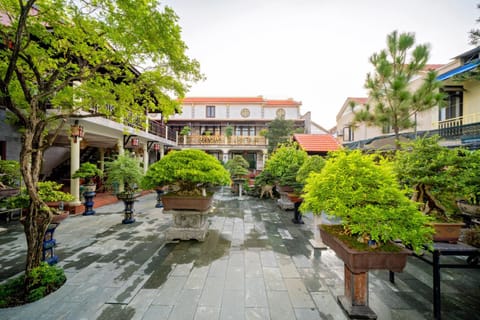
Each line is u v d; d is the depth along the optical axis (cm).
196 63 311
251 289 241
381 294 233
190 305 212
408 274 277
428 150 249
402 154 296
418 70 436
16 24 238
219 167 406
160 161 397
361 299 197
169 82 308
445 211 244
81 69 298
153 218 566
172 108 349
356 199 196
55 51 297
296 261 313
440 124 768
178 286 245
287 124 1602
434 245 212
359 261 188
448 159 230
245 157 1855
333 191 209
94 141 934
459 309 208
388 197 192
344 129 1479
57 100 301
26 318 190
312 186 239
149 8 235
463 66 579
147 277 264
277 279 263
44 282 230
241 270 285
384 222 186
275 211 658
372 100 511
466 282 258
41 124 247
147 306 209
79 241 390
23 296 218
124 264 299
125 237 413
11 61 201
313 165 432
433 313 198
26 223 232
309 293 234
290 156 687
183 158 391
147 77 302
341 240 211
